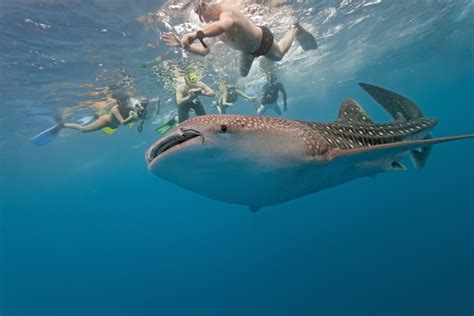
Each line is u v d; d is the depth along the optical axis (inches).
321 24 512.7
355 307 967.0
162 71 486.3
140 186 2669.8
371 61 925.2
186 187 120.1
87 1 285.4
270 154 113.5
